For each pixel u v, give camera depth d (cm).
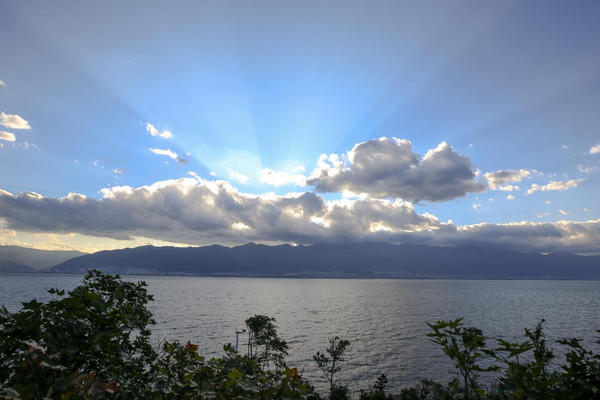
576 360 295
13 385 262
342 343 7225
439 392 287
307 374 11494
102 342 324
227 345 398
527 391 277
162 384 355
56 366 261
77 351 310
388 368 12644
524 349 299
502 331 19288
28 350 253
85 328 329
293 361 13300
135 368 378
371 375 11562
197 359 386
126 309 382
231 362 376
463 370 303
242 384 318
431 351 15662
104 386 278
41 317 310
